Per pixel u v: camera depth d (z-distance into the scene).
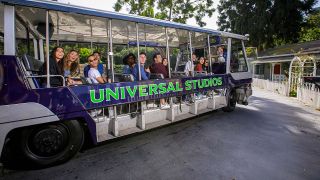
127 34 6.59
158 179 3.22
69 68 4.54
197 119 6.87
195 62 8.09
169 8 19.62
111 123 4.25
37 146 3.37
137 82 4.42
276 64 24.08
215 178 3.29
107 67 5.26
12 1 3.02
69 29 5.60
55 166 3.57
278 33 30.58
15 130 3.25
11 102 3.03
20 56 3.47
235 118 7.07
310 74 14.99
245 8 30.59
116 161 3.79
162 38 7.39
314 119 7.38
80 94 3.61
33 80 3.28
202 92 6.61
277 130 5.91
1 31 4.29
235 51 7.80
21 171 3.39
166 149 4.36
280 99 12.14
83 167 3.55
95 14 3.80
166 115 5.37
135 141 4.79
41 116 3.22
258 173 3.48
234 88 7.96
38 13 3.92
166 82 5.01
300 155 4.26
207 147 4.51
